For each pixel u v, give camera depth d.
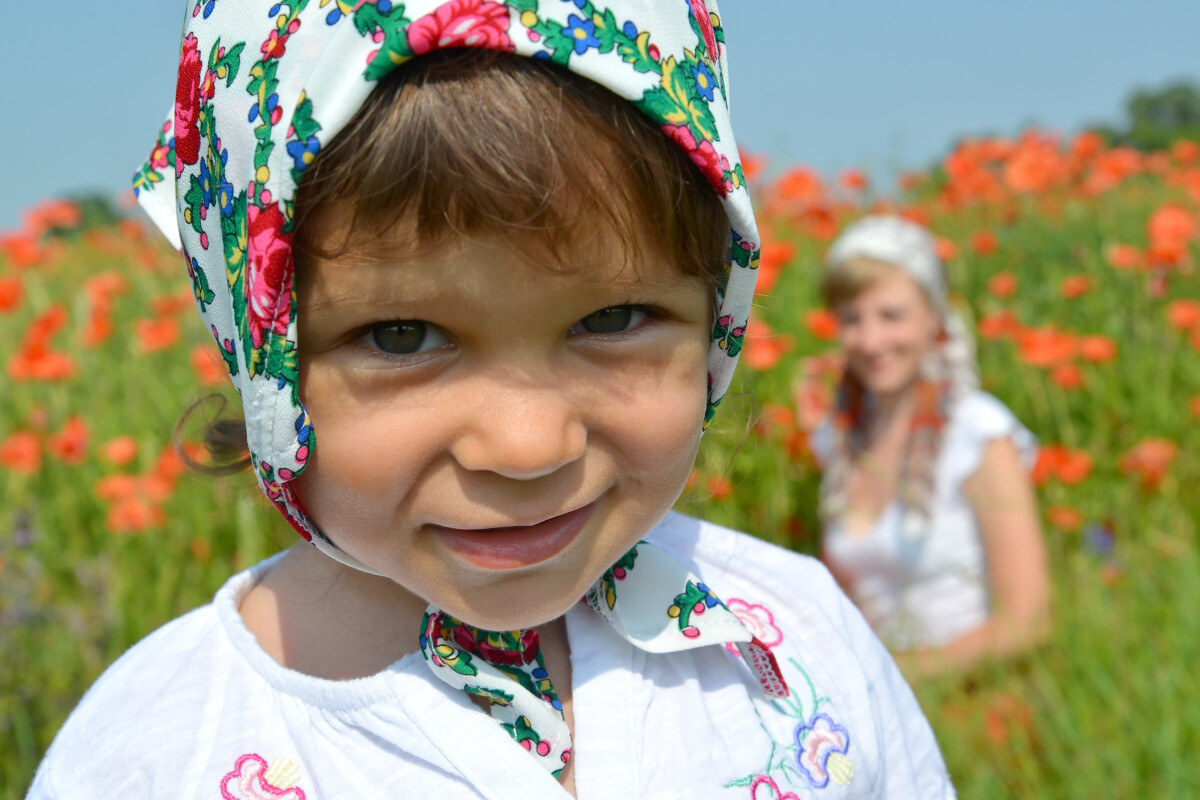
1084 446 3.33
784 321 3.60
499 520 0.70
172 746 0.84
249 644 0.88
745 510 2.70
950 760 1.97
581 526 0.74
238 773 0.82
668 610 0.92
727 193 0.74
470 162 0.63
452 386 0.68
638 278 0.69
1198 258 4.08
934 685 2.23
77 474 2.91
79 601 2.39
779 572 1.11
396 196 0.63
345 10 0.67
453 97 0.64
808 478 3.02
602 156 0.67
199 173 0.81
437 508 0.70
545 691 0.87
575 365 0.70
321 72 0.66
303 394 0.72
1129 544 2.71
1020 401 3.50
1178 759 1.84
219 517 2.60
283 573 0.93
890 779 1.07
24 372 2.88
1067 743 2.00
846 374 2.90
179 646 0.92
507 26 0.65
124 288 3.93
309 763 0.83
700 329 0.77
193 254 0.85
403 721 0.81
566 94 0.66
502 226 0.63
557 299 0.66
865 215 4.93
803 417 2.90
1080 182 5.42
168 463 2.49
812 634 1.06
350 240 0.65
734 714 0.93
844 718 1.00
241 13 0.75
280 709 0.85
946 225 4.96
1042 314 4.09
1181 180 5.40
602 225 0.66
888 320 2.76
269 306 0.69
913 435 2.75
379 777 0.81
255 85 0.71
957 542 2.72
